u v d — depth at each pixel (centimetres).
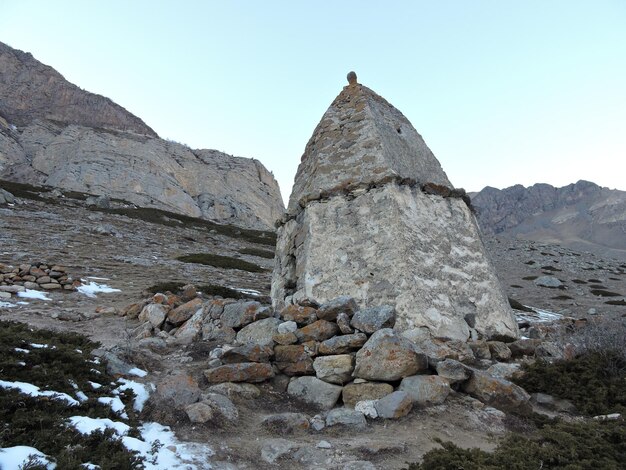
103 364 639
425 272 911
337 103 1262
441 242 991
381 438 526
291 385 673
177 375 599
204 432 515
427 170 1135
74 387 530
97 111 12369
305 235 1043
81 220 3625
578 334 891
